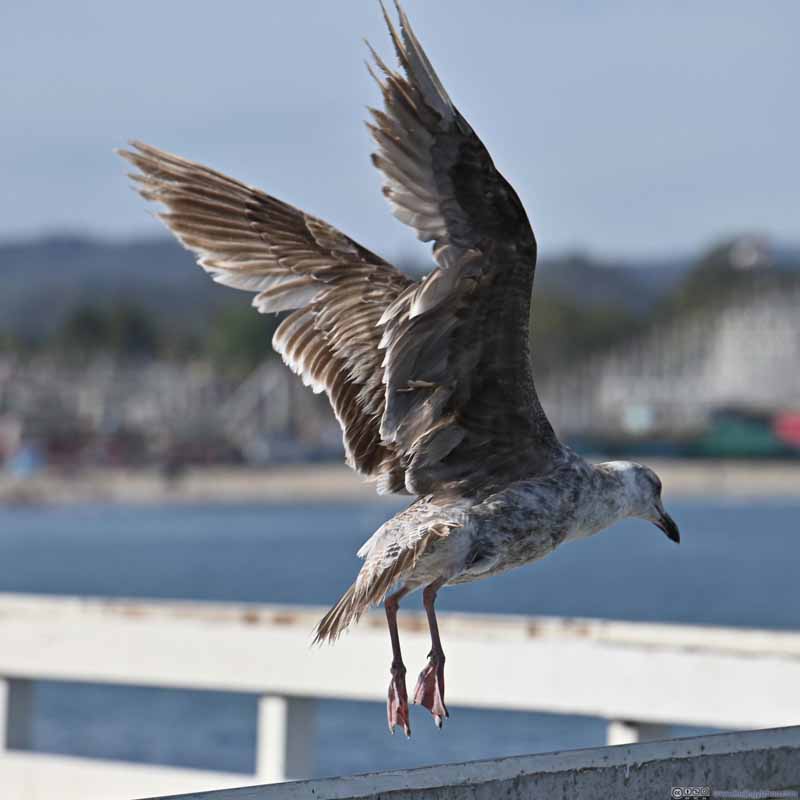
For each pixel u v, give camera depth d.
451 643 11.00
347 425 8.97
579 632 10.98
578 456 8.84
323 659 11.22
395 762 21.52
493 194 7.46
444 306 7.87
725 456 194.75
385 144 7.28
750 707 9.95
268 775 11.51
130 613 12.20
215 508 168.62
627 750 6.29
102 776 11.65
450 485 8.58
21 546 103.38
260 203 9.10
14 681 12.44
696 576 77.94
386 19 7.19
